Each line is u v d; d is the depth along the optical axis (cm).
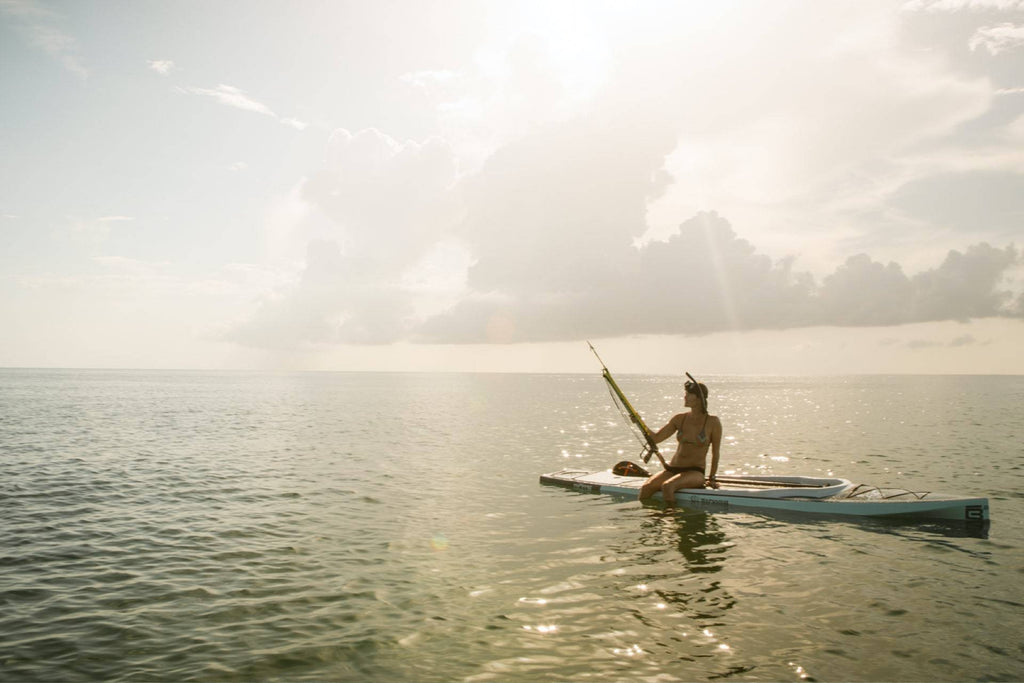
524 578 710
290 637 548
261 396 6825
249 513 1052
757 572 732
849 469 1548
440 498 1183
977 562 772
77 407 4384
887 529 946
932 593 655
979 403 5491
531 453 1903
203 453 1861
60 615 601
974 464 1628
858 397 7162
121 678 471
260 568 750
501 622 580
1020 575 718
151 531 930
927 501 1002
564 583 692
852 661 493
